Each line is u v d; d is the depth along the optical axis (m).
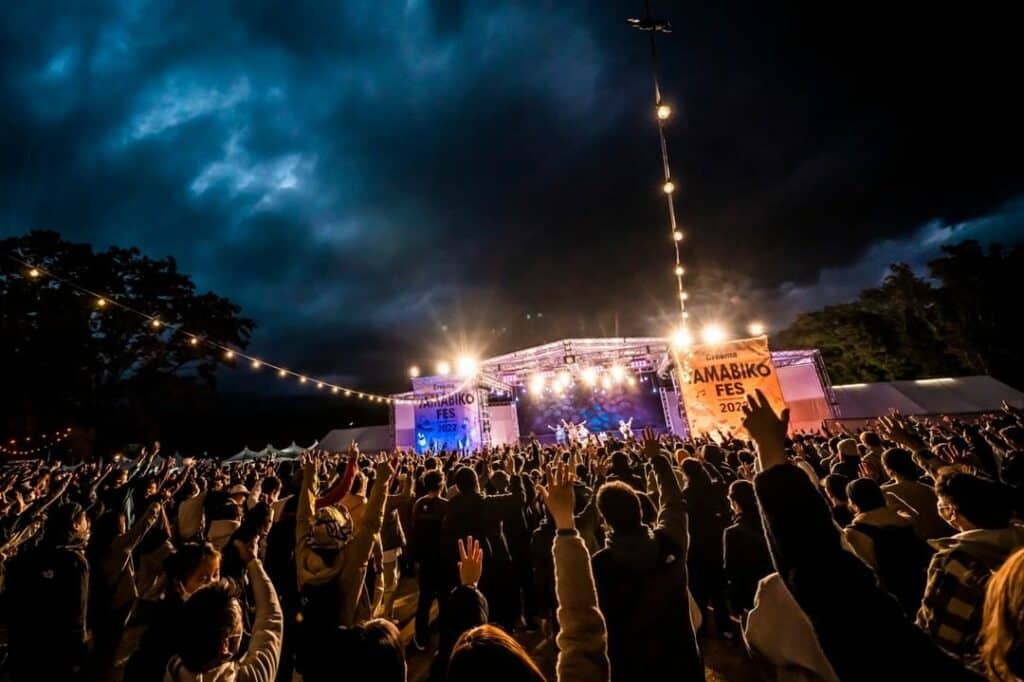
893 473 3.32
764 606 1.75
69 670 2.96
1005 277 24.58
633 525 2.17
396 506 5.28
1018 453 2.53
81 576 3.12
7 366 19.45
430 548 4.56
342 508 2.85
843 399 19.66
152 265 23.50
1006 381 24.77
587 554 1.82
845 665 1.04
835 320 28.64
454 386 18.17
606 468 5.40
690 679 1.91
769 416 1.44
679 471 5.66
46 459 19.47
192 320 24.62
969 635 1.54
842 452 5.57
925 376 26.59
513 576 4.29
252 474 8.48
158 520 4.05
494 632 1.17
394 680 1.22
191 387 24.91
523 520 5.01
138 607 3.44
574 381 23.06
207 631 1.52
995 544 1.64
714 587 4.14
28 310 20.05
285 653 3.35
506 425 24.88
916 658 1.00
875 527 2.75
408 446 17.94
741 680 3.65
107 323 22.38
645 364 19.83
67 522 3.25
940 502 2.01
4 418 19.41
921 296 26.34
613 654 1.95
